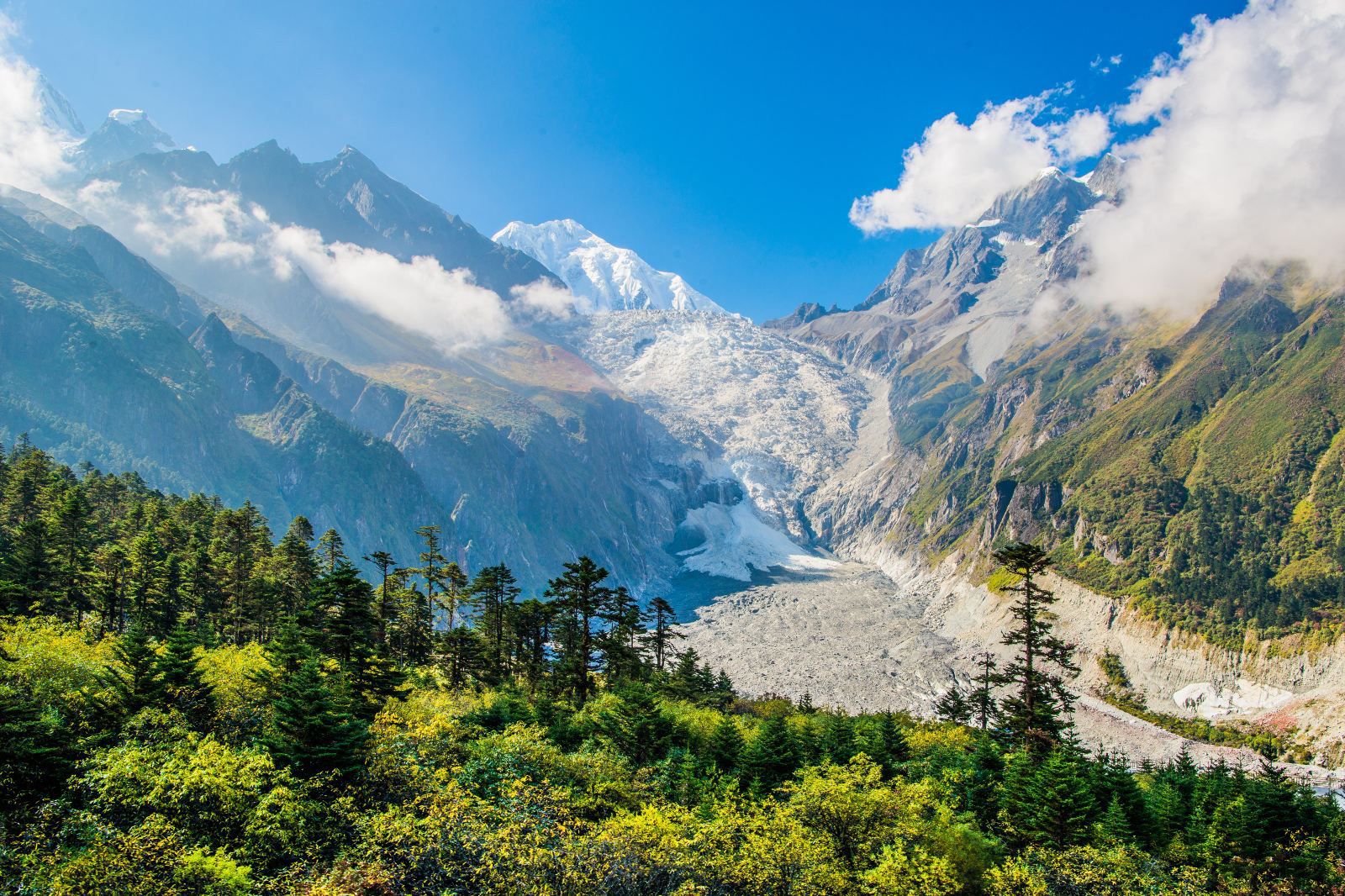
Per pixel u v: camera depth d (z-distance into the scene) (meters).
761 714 107.44
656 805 50.59
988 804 61.78
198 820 34.62
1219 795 71.44
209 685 47.50
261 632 91.19
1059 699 70.31
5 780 35.09
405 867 36.03
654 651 111.88
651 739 62.94
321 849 36.94
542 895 35.03
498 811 39.28
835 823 48.34
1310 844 62.53
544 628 92.81
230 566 91.75
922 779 61.16
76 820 33.03
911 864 43.41
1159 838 62.88
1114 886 47.59
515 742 51.59
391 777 43.19
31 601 71.12
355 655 61.28
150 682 44.88
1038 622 69.62
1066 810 54.34
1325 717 158.62
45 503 96.00
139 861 30.47
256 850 34.66
